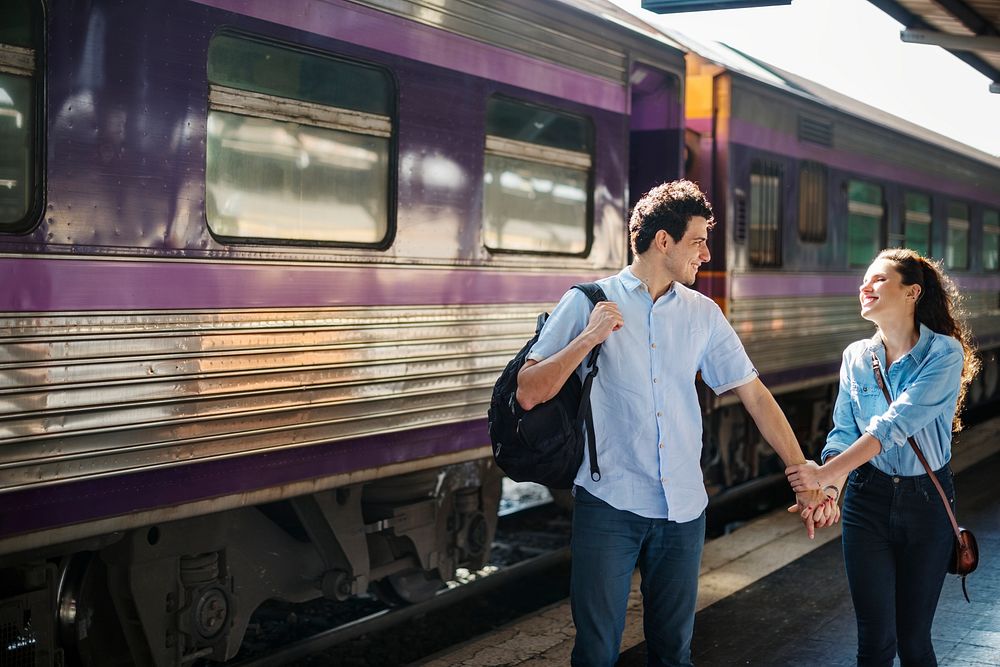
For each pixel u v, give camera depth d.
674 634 3.12
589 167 6.27
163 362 3.78
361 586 5.11
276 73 4.27
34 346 3.38
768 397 3.21
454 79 5.12
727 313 7.94
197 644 4.36
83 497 3.55
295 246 4.33
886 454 3.23
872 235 10.76
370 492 5.41
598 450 3.04
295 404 4.33
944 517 3.21
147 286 3.72
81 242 3.51
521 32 5.57
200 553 4.34
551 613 5.22
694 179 7.98
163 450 3.79
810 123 9.26
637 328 3.03
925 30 7.66
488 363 5.45
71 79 3.47
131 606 4.13
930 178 12.26
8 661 3.69
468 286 5.29
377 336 4.74
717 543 6.39
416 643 5.42
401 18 4.79
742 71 8.16
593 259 6.30
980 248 14.34
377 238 4.80
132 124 3.66
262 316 4.18
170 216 3.79
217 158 4.05
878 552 3.25
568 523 7.76
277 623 5.60
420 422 5.01
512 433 3.00
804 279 9.23
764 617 4.97
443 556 5.70
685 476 3.05
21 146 3.37
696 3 6.25
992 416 14.00
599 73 6.25
